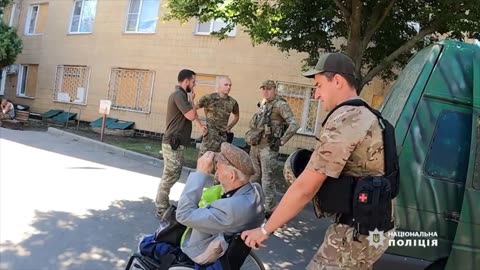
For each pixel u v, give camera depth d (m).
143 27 17.92
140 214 5.97
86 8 19.91
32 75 22.25
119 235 5.05
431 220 3.41
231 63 15.59
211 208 3.01
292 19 9.49
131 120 17.83
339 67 2.52
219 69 15.86
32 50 22.00
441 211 3.41
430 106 3.49
